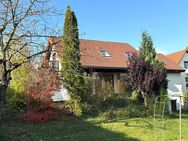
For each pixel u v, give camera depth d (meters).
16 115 19.30
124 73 30.89
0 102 12.14
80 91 21.14
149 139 14.80
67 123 18.38
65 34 15.48
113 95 25.02
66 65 19.45
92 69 28.34
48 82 19.27
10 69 12.20
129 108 22.67
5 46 12.04
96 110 21.88
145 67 25.08
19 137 14.67
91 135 15.29
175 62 37.50
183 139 14.95
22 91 20.31
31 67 14.75
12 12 11.94
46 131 16.03
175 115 24.27
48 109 20.11
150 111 22.94
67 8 21.11
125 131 16.47
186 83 37.84
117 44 35.84
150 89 24.62
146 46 26.77
